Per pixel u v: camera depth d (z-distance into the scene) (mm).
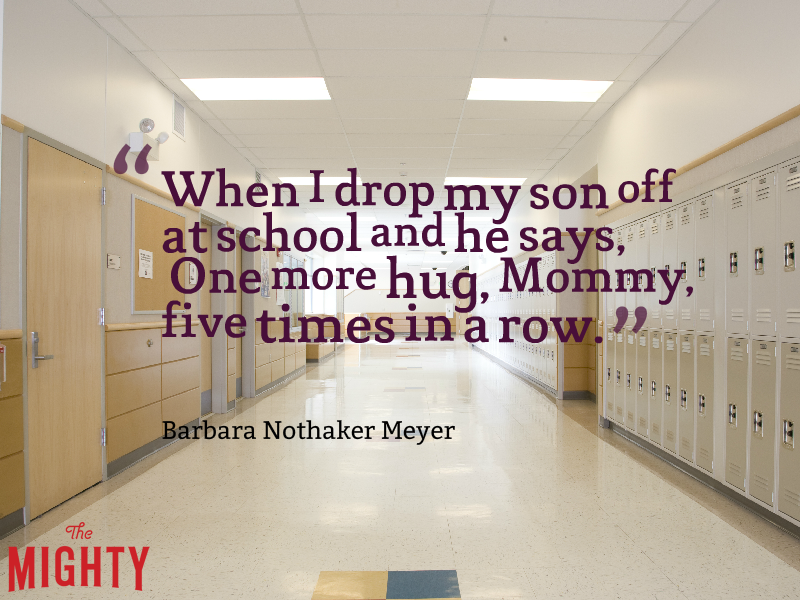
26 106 2773
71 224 3145
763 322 2781
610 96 4855
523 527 2764
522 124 5617
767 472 2766
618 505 3074
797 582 2211
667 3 3357
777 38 2752
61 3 3086
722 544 2564
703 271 3367
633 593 2125
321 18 3572
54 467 3016
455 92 4809
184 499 3174
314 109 5191
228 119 5402
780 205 2641
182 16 3477
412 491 3312
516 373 9562
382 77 4500
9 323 2660
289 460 3994
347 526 2777
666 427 3865
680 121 3771
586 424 5277
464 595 2104
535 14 3529
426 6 3445
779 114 2729
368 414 5781
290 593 2121
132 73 3953
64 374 3090
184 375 4777
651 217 4113
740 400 2994
